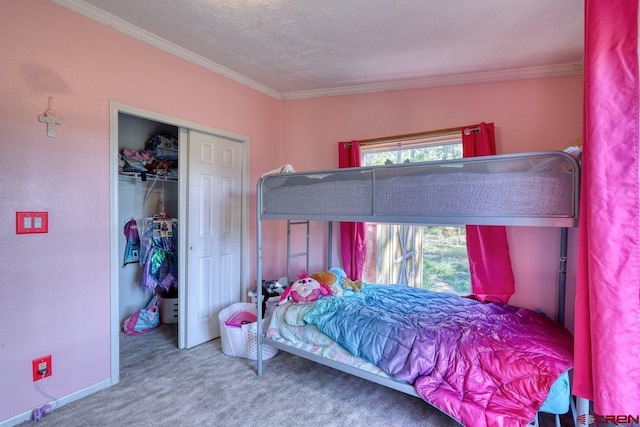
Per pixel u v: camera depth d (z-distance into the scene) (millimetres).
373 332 1854
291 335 2176
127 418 1757
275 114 3404
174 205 3498
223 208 2926
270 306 2727
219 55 2527
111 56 2061
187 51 2463
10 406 1682
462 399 1496
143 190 3303
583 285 1223
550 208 1349
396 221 1719
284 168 2199
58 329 1852
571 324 2090
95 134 1994
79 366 1943
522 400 1433
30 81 1726
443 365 1633
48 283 1810
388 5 1825
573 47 2186
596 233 1125
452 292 2865
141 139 3223
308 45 2328
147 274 3090
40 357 1782
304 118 3346
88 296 1979
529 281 2453
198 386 2094
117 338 2129
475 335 1730
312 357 2027
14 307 1690
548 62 2389
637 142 1064
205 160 2754
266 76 2928
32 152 1739
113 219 2088
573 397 1756
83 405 1871
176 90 2449
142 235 3221
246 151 3072
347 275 3021
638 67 1060
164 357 2514
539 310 2320
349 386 2109
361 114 3084
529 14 1853
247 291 3111
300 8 1880
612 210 1103
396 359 1711
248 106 3078
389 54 2418
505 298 2412
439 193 1600
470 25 1989
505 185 1443
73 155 1898
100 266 2033
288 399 1951
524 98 2494
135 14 1992
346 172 1889
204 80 2658
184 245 2660
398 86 2902
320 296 2404
